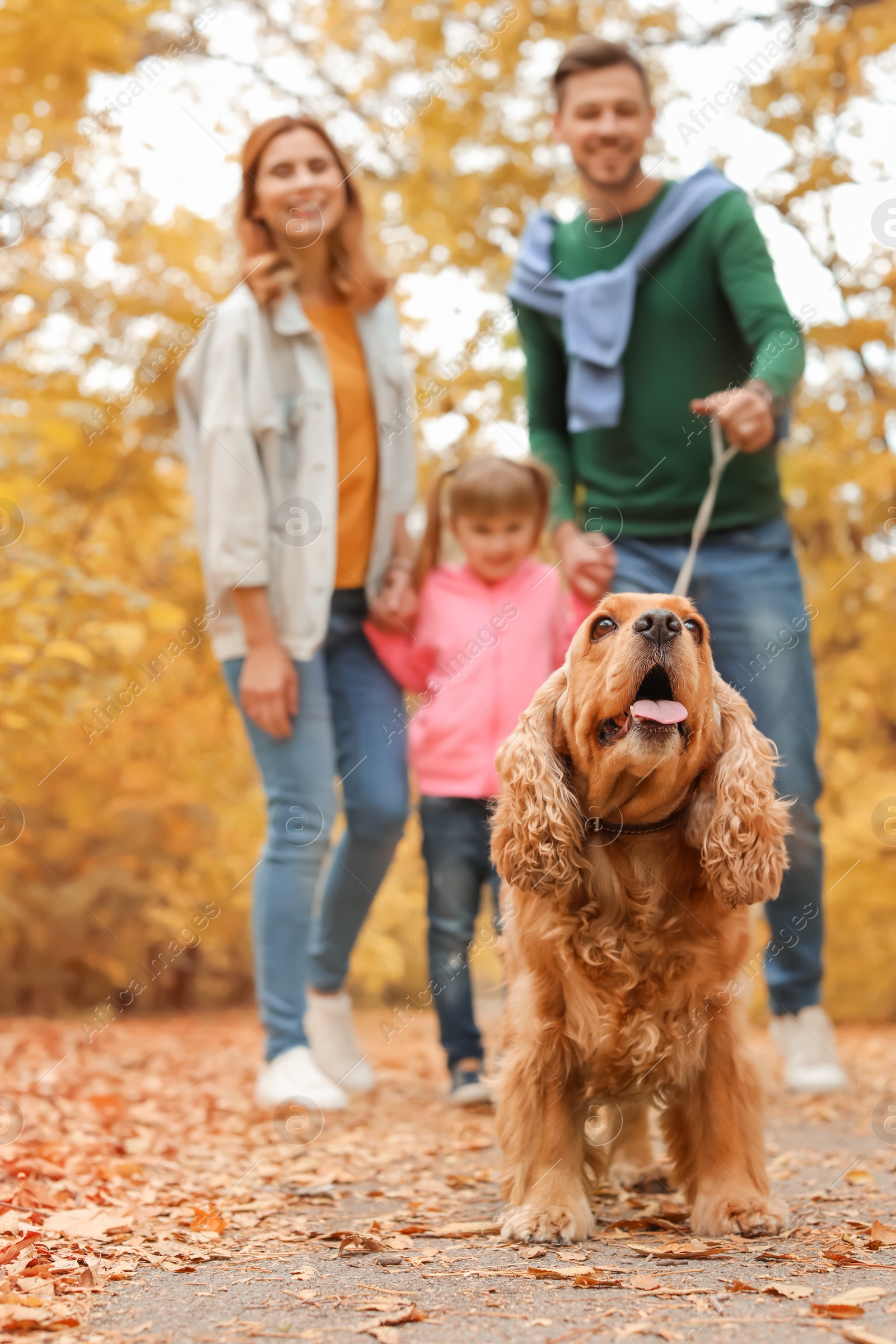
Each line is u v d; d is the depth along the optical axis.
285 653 4.17
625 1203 2.91
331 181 4.39
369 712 4.47
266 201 4.39
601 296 3.97
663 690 2.54
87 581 5.35
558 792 2.64
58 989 8.92
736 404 3.53
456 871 4.37
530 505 4.40
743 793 2.60
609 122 4.02
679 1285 2.01
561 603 4.45
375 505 4.52
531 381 4.37
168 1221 2.60
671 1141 2.70
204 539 4.24
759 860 2.60
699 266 3.96
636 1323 1.79
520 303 4.24
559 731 2.74
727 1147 2.54
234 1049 6.61
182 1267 2.20
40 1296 1.98
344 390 4.45
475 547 4.40
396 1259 2.24
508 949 2.85
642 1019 2.53
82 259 7.05
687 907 2.59
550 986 2.61
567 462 4.29
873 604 6.87
